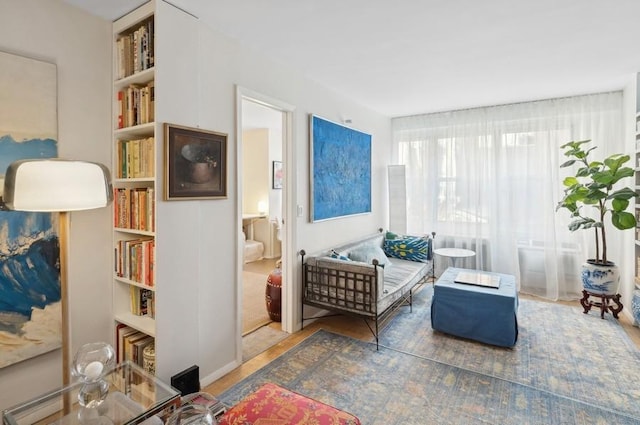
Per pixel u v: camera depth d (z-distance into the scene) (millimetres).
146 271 2115
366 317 2984
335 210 3879
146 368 2135
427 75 3377
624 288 3760
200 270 2346
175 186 2117
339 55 2893
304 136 3389
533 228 4414
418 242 4496
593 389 2316
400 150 5266
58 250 2029
